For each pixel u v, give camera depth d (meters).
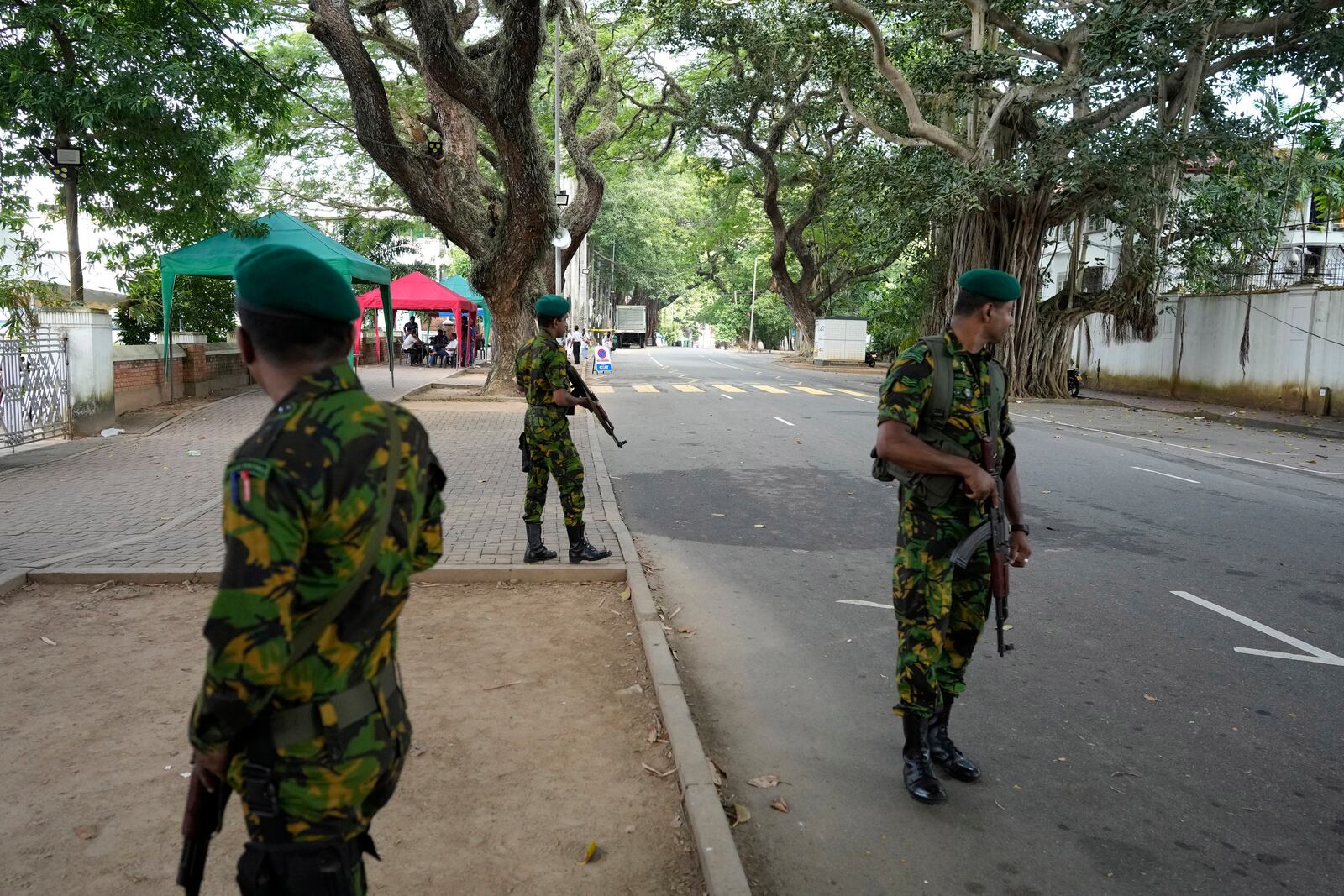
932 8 21.48
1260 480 10.69
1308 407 18.94
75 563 5.82
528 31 14.50
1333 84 18.89
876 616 5.60
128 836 2.94
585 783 3.36
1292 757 3.83
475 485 9.21
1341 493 9.95
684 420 15.90
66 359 11.92
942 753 3.62
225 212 14.48
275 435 1.57
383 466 1.66
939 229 27.22
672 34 26.03
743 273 69.81
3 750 3.49
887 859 3.05
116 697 3.98
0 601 5.27
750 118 31.12
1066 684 4.57
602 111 24.42
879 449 3.24
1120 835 3.23
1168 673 4.74
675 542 7.43
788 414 16.91
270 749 1.64
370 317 31.27
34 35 11.80
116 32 12.22
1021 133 22.98
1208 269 21.06
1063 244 34.06
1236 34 19.36
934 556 3.26
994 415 3.26
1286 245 25.14
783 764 3.70
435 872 2.81
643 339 67.38
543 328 6.06
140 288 16.95
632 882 2.79
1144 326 23.02
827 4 20.00
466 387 21.58
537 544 6.14
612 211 53.22
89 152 13.23
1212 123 20.41
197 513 7.48
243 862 1.72
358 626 1.67
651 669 4.34
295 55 23.50
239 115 13.89
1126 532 7.88
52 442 11.51
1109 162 19.84
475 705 4.02
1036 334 23.16
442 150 17.36
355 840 1.79
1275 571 6.69
